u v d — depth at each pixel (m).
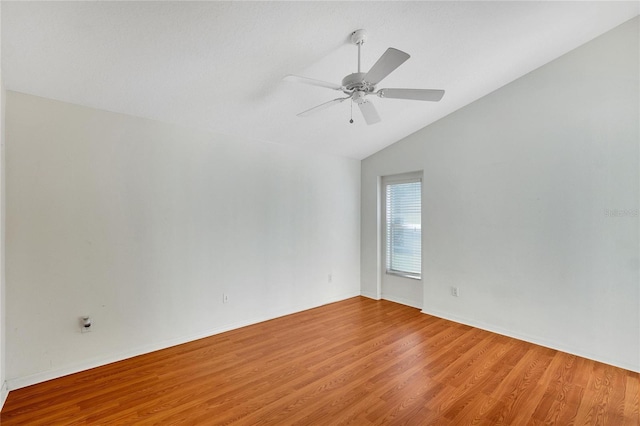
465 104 3.69
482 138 3.55
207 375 2.53
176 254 3.14
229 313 3.54
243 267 3.66
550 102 3.04
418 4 2.06
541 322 3.10
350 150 4.59
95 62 2.17
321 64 2.51
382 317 3.98
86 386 2.36
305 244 4.32
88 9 1.76
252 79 2.61
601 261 2.74
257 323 3.77
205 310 3.35
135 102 2.71
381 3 2.00
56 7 1.72
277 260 4.00
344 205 4.86
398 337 3.31
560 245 2.98
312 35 2.18
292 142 4.05
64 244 2.52
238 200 3.62
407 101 3.37
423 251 4.17
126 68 2.28
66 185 2.54
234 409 2.08
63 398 2.20
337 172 4.75
